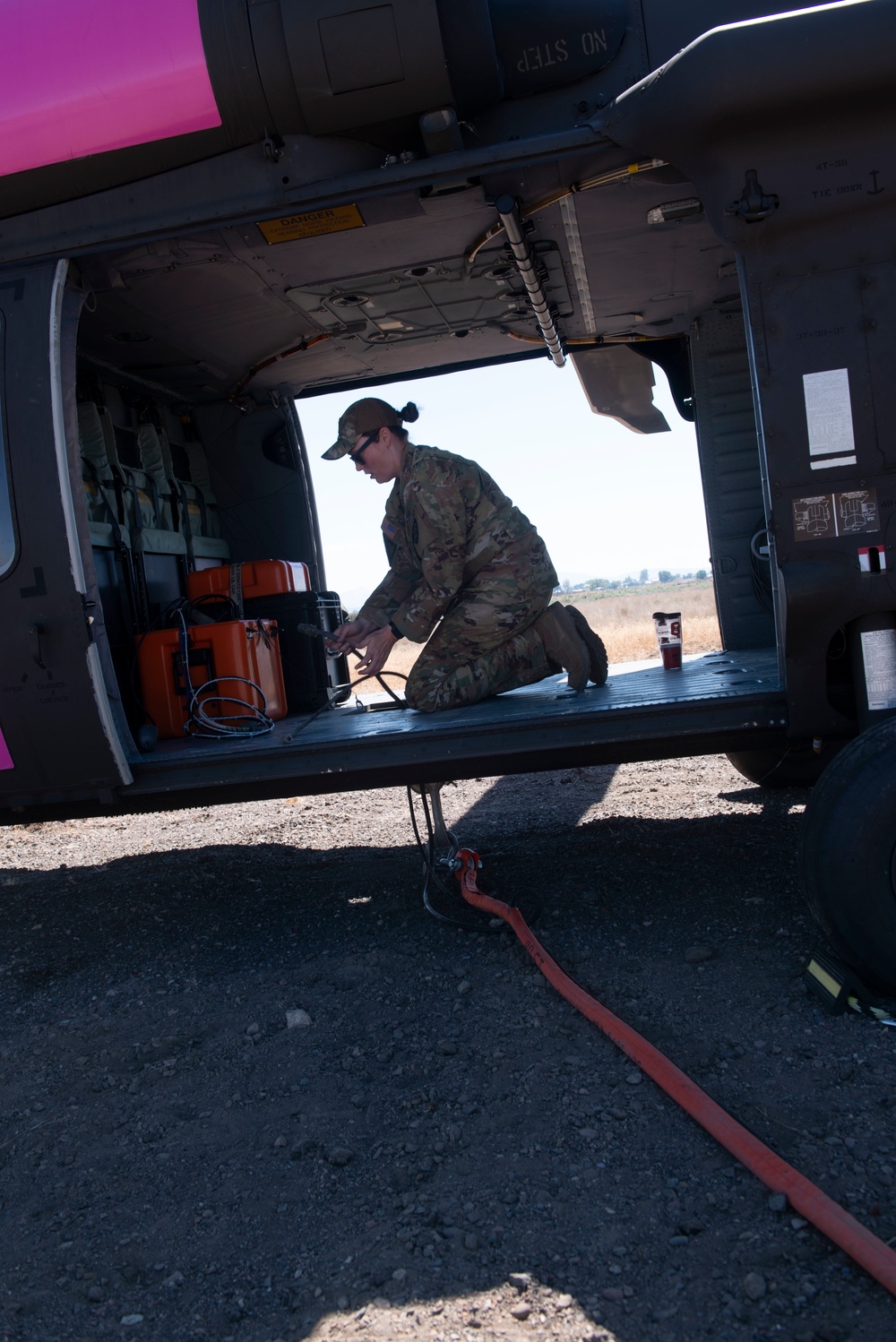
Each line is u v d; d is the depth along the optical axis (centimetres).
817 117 303
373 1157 242
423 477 397
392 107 334
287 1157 246
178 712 458
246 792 375
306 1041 304
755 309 315
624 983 318
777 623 328
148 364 520
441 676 411
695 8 341
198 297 436
